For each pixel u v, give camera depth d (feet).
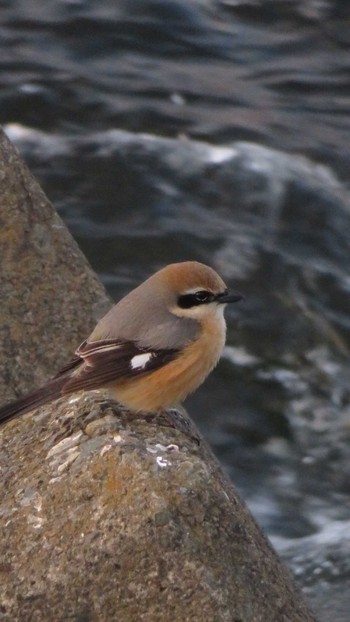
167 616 21.70
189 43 77.92
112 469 22.81
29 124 67.00
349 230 63.26
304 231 62.49
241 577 22.24
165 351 25.63
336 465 49.73
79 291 30.78
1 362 29.50
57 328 30.22
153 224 61.05
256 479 48.47
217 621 21.58
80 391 25.68
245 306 56.39
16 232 30.60
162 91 71.92
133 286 56.85
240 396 52.19
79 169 64.08
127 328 25.77
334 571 40.52
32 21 76.64
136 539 21.94
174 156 65.72
